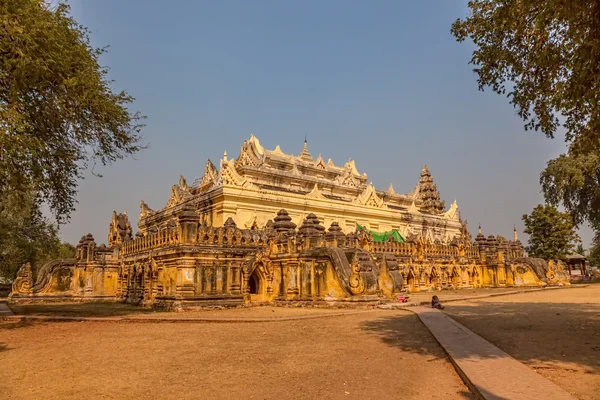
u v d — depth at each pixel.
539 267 51.66
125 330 18.72
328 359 12.52
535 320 20.20
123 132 25.92
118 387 9.89
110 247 38.78
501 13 14.15
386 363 12.01
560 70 14.41
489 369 10.50
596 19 11.05
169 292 27.44
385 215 61.19
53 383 10.27
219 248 27.81
